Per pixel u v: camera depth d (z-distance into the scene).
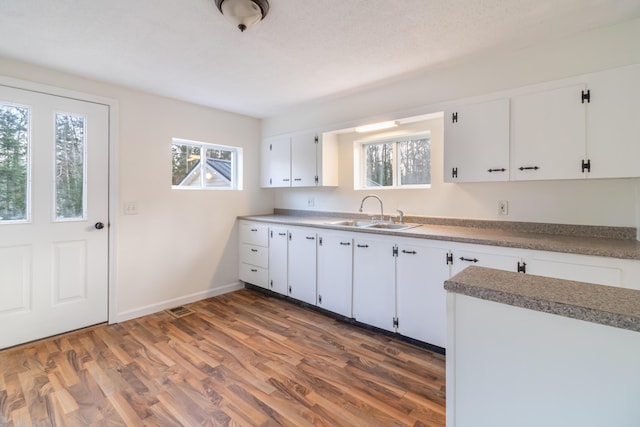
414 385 1.91
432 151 2.85
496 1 1.64
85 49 2.15
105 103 2.76
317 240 3.00
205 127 3.49
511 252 1.94
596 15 1.77
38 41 2.04
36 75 2.41
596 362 0.72
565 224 2.20
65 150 2.56
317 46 2.12
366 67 2.45
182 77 2.65
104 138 2.76
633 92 1.76
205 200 3.52
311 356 2.25
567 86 1.95
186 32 1.93
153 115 3.07
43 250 2.48
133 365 2.12
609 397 0.70
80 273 2.66
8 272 2.34
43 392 1.83
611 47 1.88
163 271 3.17
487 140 2.25
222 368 2.09
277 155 3.85
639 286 1.59
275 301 3.43
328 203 3.69
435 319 2.27
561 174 1.97
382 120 2.90
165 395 1.81
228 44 2.08
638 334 0.67
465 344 0.90
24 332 2.40
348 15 1.75
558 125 1.98
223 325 2.79
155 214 3.10
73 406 1.71
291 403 1.75
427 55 2.25
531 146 2.07
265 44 2.08
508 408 0.84
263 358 2.22
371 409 1.70
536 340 0.79
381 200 3.20
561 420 0.76
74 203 2.62
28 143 2.40
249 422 1.60
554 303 0.74
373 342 2.47
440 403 1.75
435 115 2.63
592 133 1.87
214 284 3.62
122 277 2.88
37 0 1.60
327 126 3.33
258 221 3.58
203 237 3.51
